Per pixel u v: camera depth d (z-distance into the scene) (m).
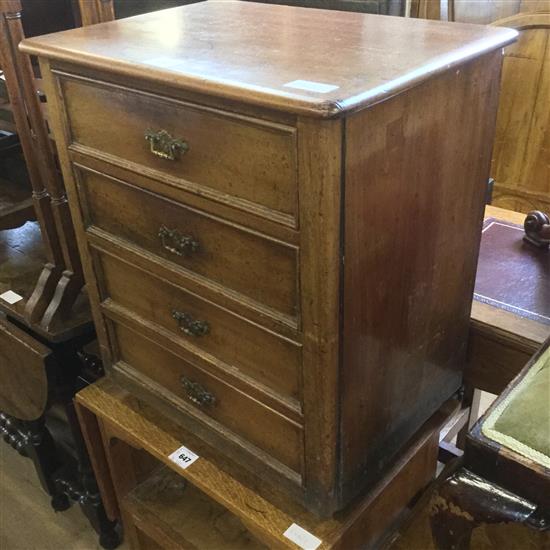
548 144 1.67
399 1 1.52
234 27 0.97
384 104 0.70
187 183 0.83
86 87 0.88
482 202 0.98
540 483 0.71
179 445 1.09
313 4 1.57
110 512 1.39
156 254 0.96
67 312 1.27
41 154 1.14
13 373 1.35
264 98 0.67
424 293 0.93
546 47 1.59
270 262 0.80
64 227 1.20
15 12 1.03
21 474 1.70
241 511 0.98
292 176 0.71
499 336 1.11
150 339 1.07
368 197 0.74
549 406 0.76
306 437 0.89
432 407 1.10
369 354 0.87
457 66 0.78
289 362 0.86
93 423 1.26
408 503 1.16
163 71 0.76
